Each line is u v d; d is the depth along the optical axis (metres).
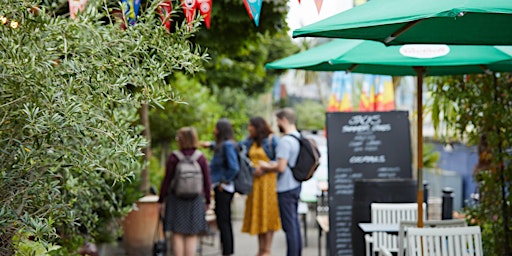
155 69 3.29
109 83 3.18
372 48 5.70
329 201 8.52
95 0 3.73
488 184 6.86
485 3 3.49
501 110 6.66
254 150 9.09
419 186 5.80
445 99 7.27
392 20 3.65
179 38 3.43
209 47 7.36
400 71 6.93
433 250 5.03
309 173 8.51
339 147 8.60
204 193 8.67
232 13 6.98
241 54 8.62
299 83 27.89
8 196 3.19
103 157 3.21
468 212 7.22
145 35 3.33
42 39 3.11
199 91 13.48
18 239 3.39
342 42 6.17
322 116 31.30
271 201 9.00
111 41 3.25
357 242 7.34
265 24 7.50
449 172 13.96
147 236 9.00
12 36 3.03
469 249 5.07
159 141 13.50
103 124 3.19
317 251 10.92
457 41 5.04
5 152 3.09
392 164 8.65
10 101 3.03
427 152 13.74
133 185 7.42
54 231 3.26
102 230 6.72
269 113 30.42
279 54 16.52
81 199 4.88
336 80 12.01
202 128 14.27
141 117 9.55
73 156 3.17
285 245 11.55
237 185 8.99
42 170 3.30
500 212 6.79
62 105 2.94
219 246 11.14
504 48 5.84
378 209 6.98
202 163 8.59
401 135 8.69
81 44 3.22
